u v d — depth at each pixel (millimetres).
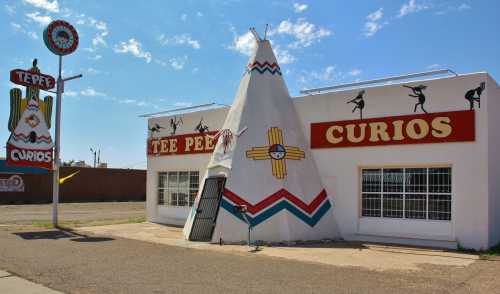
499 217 12836
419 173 12898
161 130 20453
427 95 12773
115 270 9180
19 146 17453
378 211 13539
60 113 18562
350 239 13836
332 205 14266
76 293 7414
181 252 11523
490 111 12211
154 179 20578
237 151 14008
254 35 15328
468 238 11953
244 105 14594
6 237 14508
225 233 13195
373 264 9930
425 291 7527
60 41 18312
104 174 43156
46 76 18094
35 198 38781
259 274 8820
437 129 12539
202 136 18594
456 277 8609
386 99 13461
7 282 8180
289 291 7504
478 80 12031
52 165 18312
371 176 13750
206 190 14609
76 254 11133
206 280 8289
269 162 13734
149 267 9500
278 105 14633
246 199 13367
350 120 14078
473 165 11977
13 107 17516
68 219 22422
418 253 11461
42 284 8016
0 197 36875
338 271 9133
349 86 13742
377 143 13508
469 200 11992
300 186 13805
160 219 20109
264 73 14875
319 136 14656
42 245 12672
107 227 18031
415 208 12898
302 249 12094
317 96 14805
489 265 9852
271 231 13133
